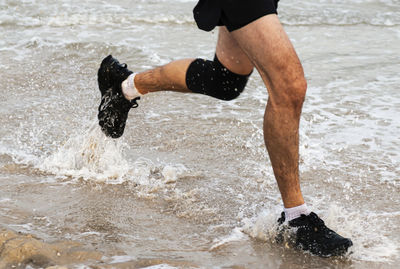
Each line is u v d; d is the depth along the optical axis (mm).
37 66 8484
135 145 5926
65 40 10070
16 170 5176
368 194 4922
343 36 11125
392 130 6434
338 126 6535
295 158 3908
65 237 3963
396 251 3920
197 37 10695
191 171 5328
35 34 10461
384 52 9828
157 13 12320
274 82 3773
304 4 13711
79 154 5297
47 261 3539
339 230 4156
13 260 3520
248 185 5078
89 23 11445
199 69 4539
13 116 6508
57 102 7062
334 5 13734
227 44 4246
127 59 9039
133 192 4863
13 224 4113
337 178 5238
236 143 6059
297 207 4008
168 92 7605
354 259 3816
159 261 3629
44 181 4977
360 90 7789
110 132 5172
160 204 4660
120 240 3975
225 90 4551
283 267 3691
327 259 3822
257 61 3834
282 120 3803
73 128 6270
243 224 4332
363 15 12914
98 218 4328
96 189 4871
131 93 4914
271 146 3900
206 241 4039
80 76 8148
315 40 10750
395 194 4934
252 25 3779
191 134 6242
